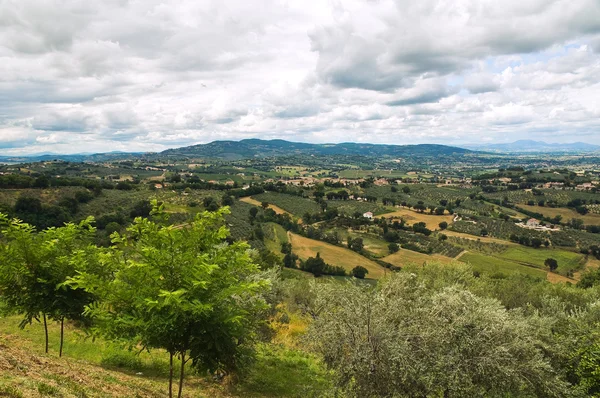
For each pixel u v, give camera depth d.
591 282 51.91
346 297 11.19
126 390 9.31
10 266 10.81
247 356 12.05
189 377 13.68
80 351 14.58
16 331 15.84
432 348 10.16
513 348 10.39
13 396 6.02
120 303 8.03
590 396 11.01
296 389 13.98
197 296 7.68
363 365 9.98
